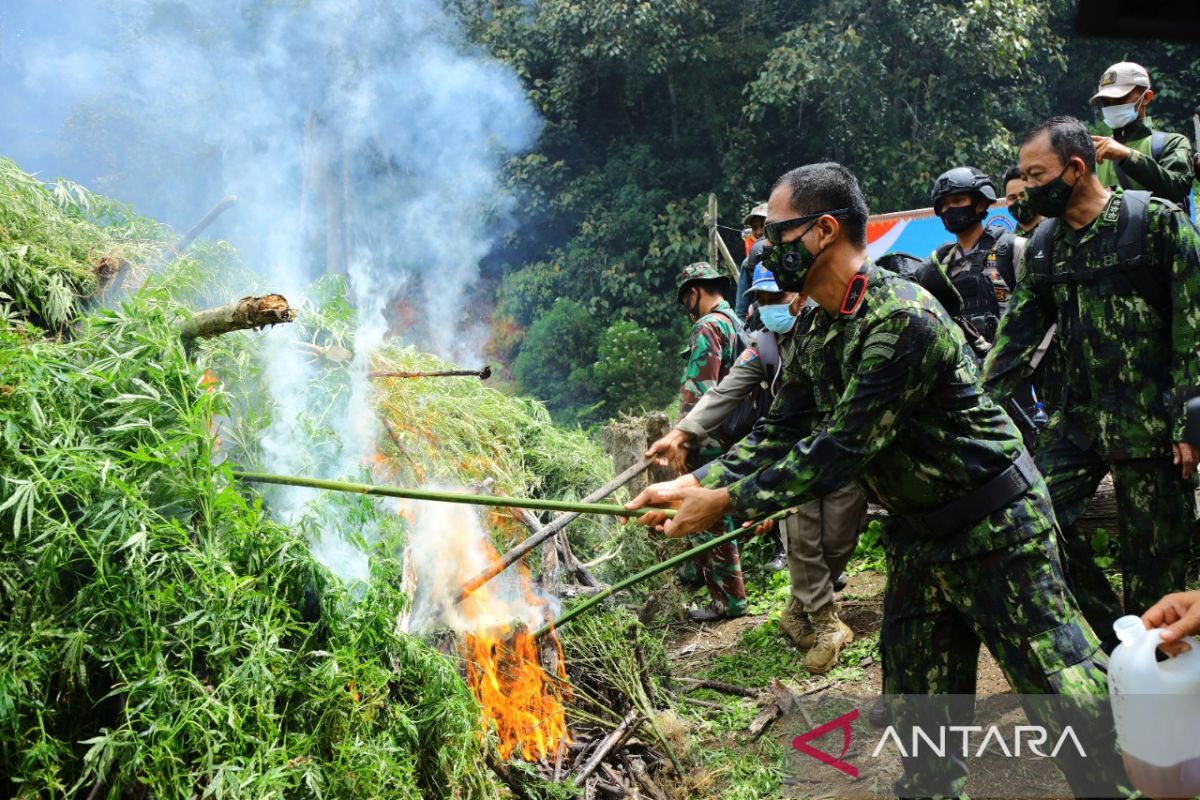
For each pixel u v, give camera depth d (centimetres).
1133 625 234
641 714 381
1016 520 262
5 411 240
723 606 529
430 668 295
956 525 266
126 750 224
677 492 278
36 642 227
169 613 245
